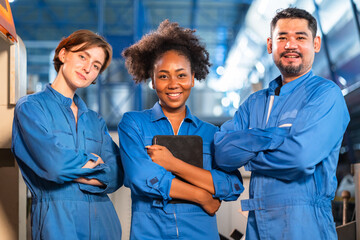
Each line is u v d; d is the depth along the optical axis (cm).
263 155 144
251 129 148
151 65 169
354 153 535
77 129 160
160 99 166
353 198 307
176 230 151
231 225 228
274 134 144
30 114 149
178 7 1235
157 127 163
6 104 196
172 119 167
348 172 432
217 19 1314
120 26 1278
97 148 165
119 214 227
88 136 163
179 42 165
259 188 148
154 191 146
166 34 166
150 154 154
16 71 196
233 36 1330
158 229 151
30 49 1367
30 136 146
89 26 1316
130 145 156
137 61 175
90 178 153
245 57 1287
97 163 152
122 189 228
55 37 1351
